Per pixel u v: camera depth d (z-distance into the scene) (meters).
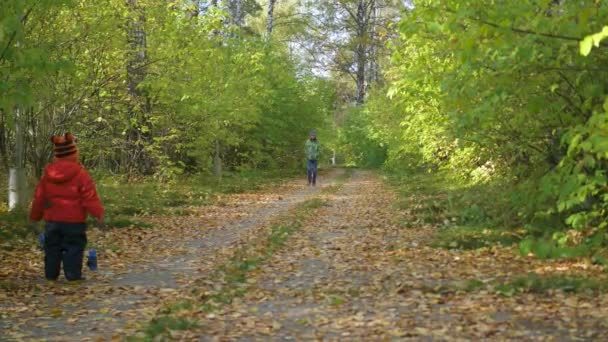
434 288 6.70
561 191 6.26
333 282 7.48
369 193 20.88
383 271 8.05
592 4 6.20
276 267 8.52
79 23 14.46
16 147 13.02
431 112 11.55
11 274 7.92
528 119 8.45
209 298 6.68
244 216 14.75
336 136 47.00
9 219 11.38
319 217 14.34
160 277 7.98
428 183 21.55
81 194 7.50
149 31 18.86
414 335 5.08
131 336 5.15
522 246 6.21
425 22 7.05
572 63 7.23
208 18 19.75
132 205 15.02
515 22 6.60
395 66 21.17
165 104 20.39
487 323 5.35
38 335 5.32
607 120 5.44
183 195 18.23
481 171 15.32
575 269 7.55
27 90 8.51
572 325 5.18
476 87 7.52
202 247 10.46
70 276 7.48
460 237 10.12
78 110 16.75
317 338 5.14
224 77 22.67
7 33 7.89
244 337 5.22
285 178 30.64
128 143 20.09
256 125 29.67
